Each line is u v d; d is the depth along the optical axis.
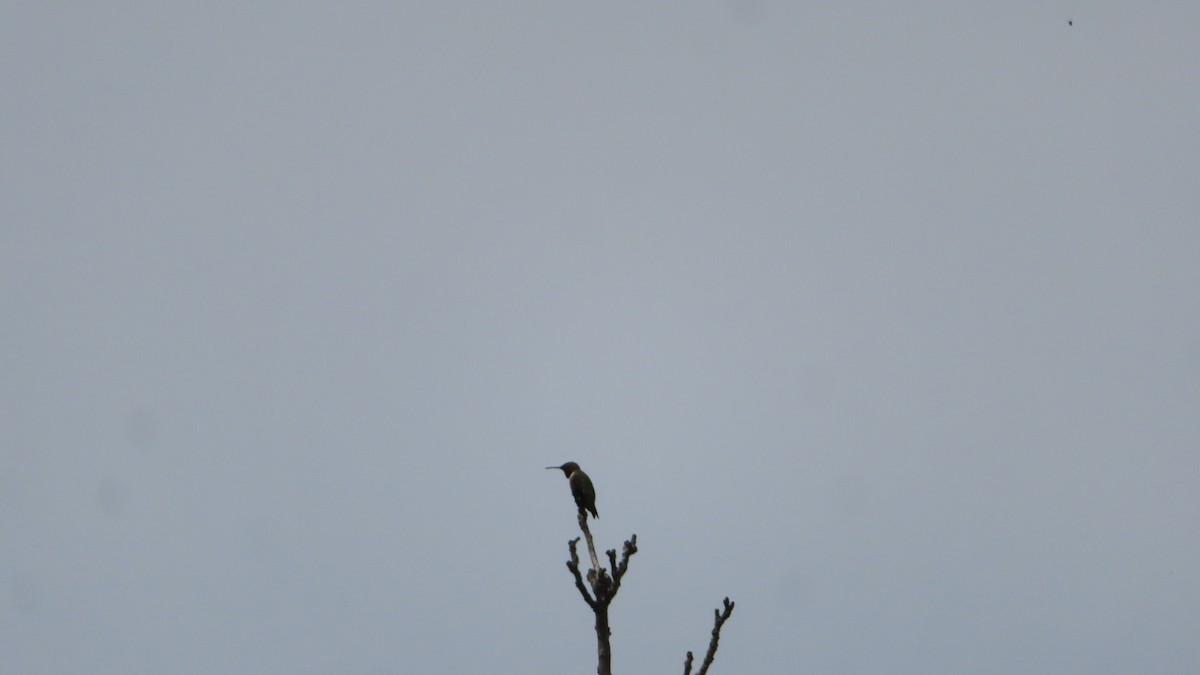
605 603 14.83
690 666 15.17
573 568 15.05
